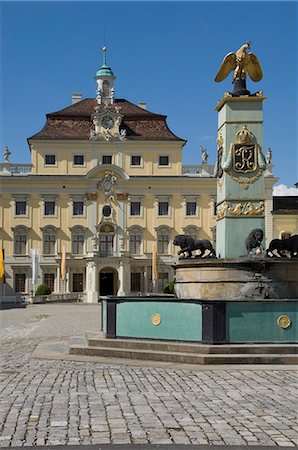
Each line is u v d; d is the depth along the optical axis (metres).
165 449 8.30
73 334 26.00
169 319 16.08
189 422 9.59
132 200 75.44
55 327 30.59
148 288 75.00
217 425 9.41
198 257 20.52
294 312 15.50
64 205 75.12
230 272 19.06
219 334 15.30
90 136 75.94
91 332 20.02
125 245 75.12
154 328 16.30
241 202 20.22
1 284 73.50
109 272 75.94
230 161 20.25
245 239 20.06
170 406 10.66
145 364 15.13
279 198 80.12
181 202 75.94
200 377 13.34
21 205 74.94
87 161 76.00
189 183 75.81
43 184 74.94
